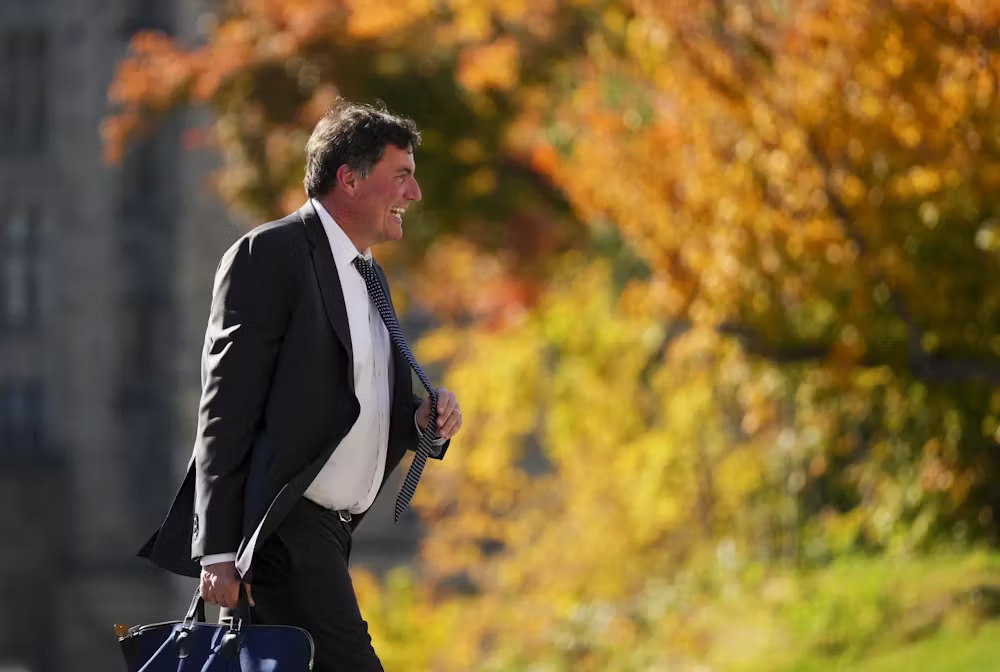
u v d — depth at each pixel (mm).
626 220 42750
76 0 185125
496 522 83812
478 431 81625
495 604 75188
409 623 76688
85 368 183250
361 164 17141
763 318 42094
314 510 17141
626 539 71688
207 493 16328
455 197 74250
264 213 75438
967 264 39969
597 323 72250
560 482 81188
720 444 66688
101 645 177000
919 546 51250
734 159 39156
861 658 42906
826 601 48469
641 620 62094
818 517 61781
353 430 17078
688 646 53062
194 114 174000
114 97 73062
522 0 58188
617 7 45625
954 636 41781
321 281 16891
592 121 44344
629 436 72562
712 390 61969
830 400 48375
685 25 38750
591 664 59062
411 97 71000
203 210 170375
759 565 60969
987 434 43719
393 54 69625
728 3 38719
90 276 184125
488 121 72000
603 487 72562
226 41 70500
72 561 178375
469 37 63000
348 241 17266
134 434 181875
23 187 186750
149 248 182750
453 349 87625
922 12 32875
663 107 41844
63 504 179625
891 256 38719
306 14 67938
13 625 174625
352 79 69750
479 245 77375
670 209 41094
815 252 38062
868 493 52469
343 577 17172
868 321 40375
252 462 16500
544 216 74375
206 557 16312
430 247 82688
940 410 44969
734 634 51469
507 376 78875
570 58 62125
